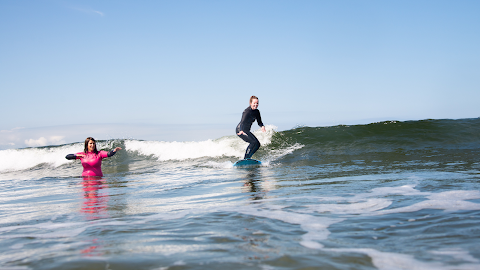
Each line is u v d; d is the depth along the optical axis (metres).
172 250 1.63
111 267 1.39
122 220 2.52
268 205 2.85
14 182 6.88
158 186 4.87
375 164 6.05
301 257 1.48
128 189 4.71
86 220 2.60
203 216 2.49
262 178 5.08
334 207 2.65
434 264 1.36
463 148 7.33
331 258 1.46
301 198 3.14
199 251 1.60
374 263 1.39
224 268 1.36
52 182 6.40
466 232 1.78
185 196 3.74
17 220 2.75
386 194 3.12
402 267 1.33
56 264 1.45
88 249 1.70
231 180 5.06
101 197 4.01
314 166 6.43
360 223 2.09
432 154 6.87
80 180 6.48
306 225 2.10
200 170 7.19
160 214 2.70
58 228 2.33
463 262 1.37
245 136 7.70
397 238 1.74
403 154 7.18
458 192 3.02
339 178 4.55
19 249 1.78
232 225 2.16
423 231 1.84
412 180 3.93
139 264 1.42
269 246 1.67
